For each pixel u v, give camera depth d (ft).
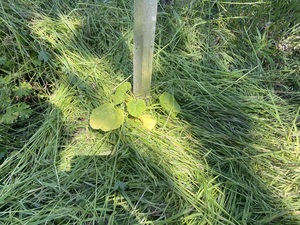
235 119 1.85
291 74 2.08
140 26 1.52
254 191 1.63
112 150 1.71
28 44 1.97
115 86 1.94
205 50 2.14
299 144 1.79
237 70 2.05
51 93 1.92
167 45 2.05
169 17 2.24
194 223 1.52
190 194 1.59
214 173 1.67
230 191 1.63
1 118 1.72
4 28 1.97
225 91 1.96
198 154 1.74
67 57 1.99
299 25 2.28
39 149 1.68
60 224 1.49
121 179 1.64
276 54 2.18
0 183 1.59
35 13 2.07
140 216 1.53
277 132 1.82
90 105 1.86
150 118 1.80
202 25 2.23
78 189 1.60
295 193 1.63
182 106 1.90
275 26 2.26
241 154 1.75
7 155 1.70
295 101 1.98
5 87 1.81
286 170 1.70
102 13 2.19
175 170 1.65
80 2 2.24
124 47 2.06
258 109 1.91
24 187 1.57
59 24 2.08
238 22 2.29
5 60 1.86
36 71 1.93
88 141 1.74
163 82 1.94
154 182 1.61
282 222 1.55
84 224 1.50
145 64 1.69
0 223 1.48
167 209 1.56
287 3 2.31
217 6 2.32
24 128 1.78
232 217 1.54
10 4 2.06
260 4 2.32
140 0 1.43
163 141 1.74
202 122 1.84
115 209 1.55
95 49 2.09
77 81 1.90
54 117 1.78
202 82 1.96
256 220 1.56
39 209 1.53
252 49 2.18
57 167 1.65
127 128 1.77
